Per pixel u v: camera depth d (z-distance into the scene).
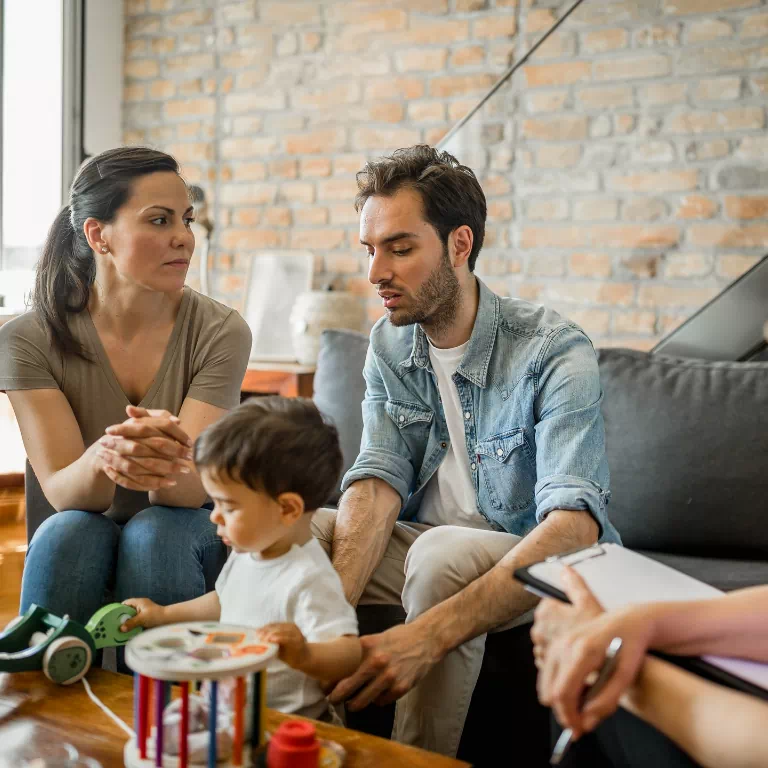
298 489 1.15
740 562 1.78
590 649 0.91
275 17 3.60
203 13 3.72
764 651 0.95
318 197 3.55
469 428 1.64
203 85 3.73
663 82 2.75
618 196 2.81
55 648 1.15
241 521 1.14
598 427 1.51
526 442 1.58
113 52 3.83
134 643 0.98
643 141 2.78
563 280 2.89
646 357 2.02
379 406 1.73
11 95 3.49
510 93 2.92
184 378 1.69
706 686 0.90
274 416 1.17
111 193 1.56
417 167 1.56
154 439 1.36
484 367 1.61
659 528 1.86
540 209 2.90
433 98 3.35
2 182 3.49
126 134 3.85
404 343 1.72
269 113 3.63
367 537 1.58
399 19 3.39
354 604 1.52
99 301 1.65
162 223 1.58
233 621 1.21
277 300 3.53
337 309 3.19
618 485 1.90
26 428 1.62
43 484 1.59
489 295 1.65
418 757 0.99
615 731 1.04
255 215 3.67
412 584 1.43
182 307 1.70
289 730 0.94
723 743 0.85
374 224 1.55
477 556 1.43
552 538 1.36
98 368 1.65
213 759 0.93
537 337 1.58
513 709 1.48
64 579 1.43
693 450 1.85
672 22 2.73
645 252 2.78
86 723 1.06
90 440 1.69
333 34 3.51
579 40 2.85
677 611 0.95
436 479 1.72
